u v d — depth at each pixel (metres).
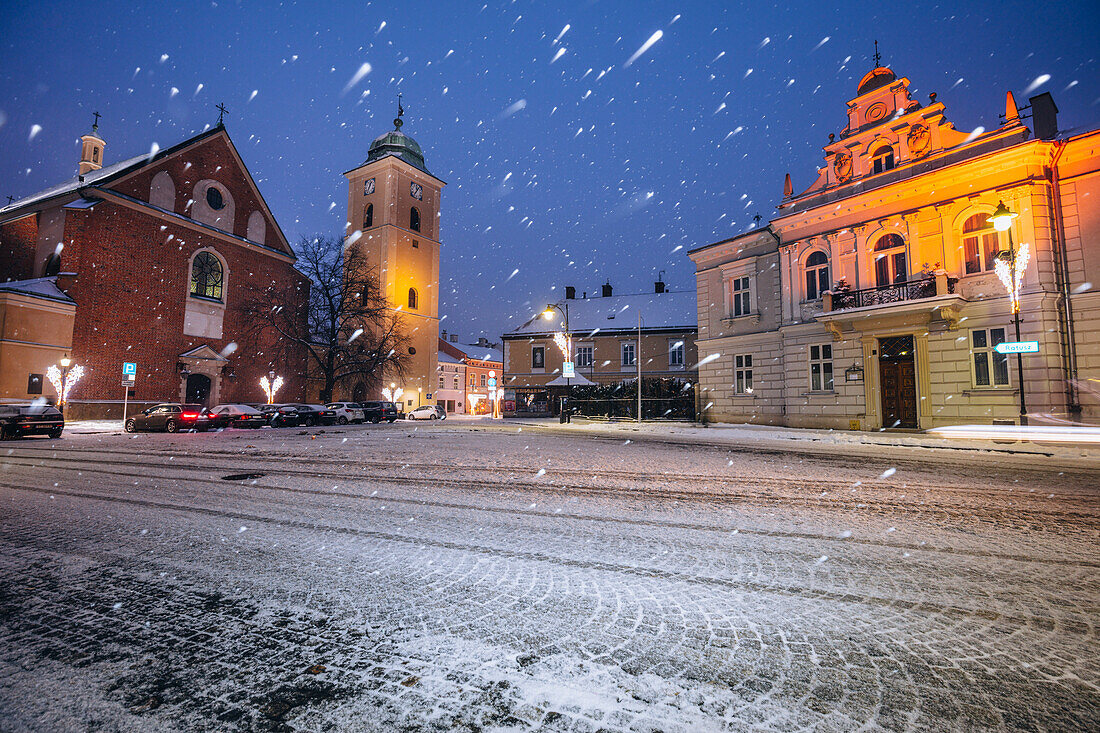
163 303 33.03
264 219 40.88
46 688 2.30
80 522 5.49
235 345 37.22
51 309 27.36
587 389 33.47
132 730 2.00
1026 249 15.12
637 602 3.32
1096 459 11.27
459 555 4.33
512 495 7.05
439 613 3.14
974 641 2.79
